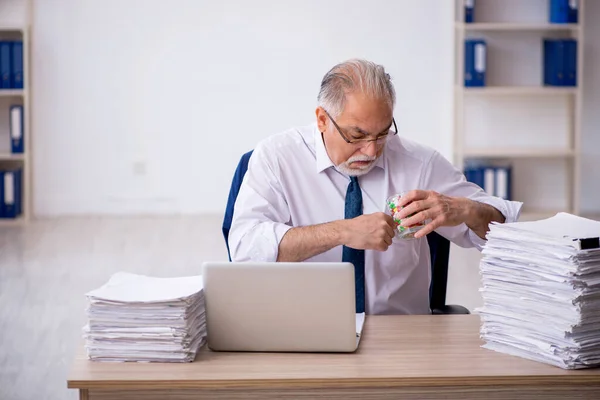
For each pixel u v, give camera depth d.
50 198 7.98
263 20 7.91
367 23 7.94
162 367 1.99
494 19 7.84
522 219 7.61
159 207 8.07
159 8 7.86
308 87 8.00
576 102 7.66
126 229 7.30
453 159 7.84
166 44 7.90
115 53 7.89
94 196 8.03
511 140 8.08
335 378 1.91
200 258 6.09
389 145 2.70
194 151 8.03
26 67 7.61
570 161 8.05
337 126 2.35
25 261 6.04
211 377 1.91
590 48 8.05
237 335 2.09
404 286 2.67
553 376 1.93
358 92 2.31
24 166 7.87
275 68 7.98
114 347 2.02
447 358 2.05
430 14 7.94
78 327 4.52
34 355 4.07
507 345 2.10
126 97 7.94
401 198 2.32
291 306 2.06
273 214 2.60
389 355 2.07
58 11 7.80
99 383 1.90
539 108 8.05
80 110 7.92
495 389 1.94
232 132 8.03
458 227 2.67
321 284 2.05
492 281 2.13
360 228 2.29
